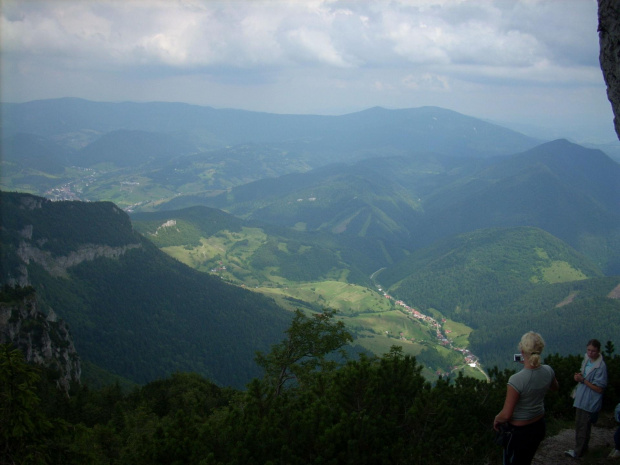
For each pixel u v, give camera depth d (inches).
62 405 2324.1
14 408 524.7
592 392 604.1
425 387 660.7
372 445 539.5
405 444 564.4
